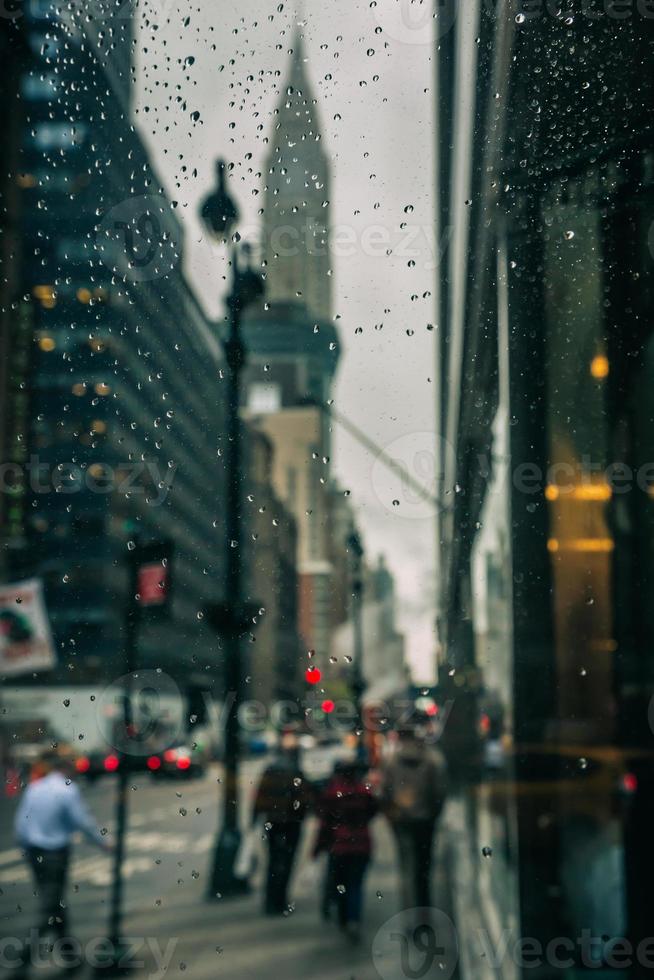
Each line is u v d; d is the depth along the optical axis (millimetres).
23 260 15000
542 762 4254
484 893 5383
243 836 8672
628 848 4125
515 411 4234
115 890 6480
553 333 4086
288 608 21734
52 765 6137
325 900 6379
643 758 4172
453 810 7391
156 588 8508
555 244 3928
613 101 3428
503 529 4418
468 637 5488
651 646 4160
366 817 6152
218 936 6250
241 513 9289
